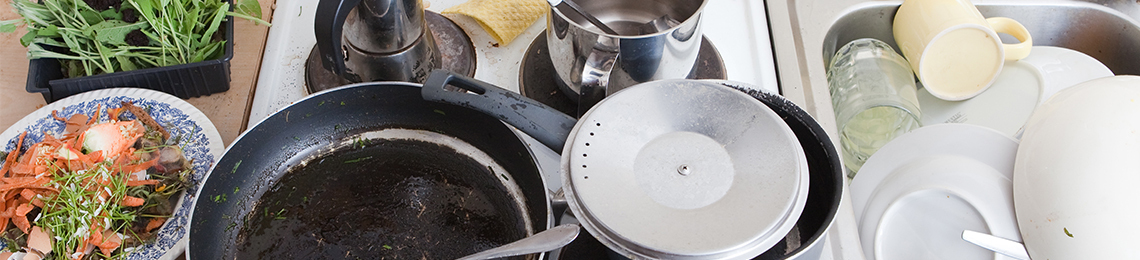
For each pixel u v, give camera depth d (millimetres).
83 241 1035
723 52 1214
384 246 1065
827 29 1270
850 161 1242
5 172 1077
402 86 1088
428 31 1158
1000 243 1018
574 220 973
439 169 1122
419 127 1145
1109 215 973
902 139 1146
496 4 1196
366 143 1140
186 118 1124
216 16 1151
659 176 939
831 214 938
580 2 1211
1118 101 1022
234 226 1076
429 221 1083
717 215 912
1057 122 1038
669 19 1211
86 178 1055
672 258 896
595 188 927
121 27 1132
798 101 1186
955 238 1080
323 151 1131
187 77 1151
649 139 963
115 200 1048
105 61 1148
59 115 1119
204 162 1099
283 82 1181
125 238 1044
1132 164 986
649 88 976
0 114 1174
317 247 1064
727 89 970
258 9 1215
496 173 1117
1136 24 1275
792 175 919
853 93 1261
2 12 1271
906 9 1259
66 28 1123
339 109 1109
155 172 1088
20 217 1037
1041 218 1009
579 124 967
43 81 1146
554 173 1119
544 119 997
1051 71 1238
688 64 1106
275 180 1109
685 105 972
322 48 1057
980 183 1067
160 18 1145
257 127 1068
